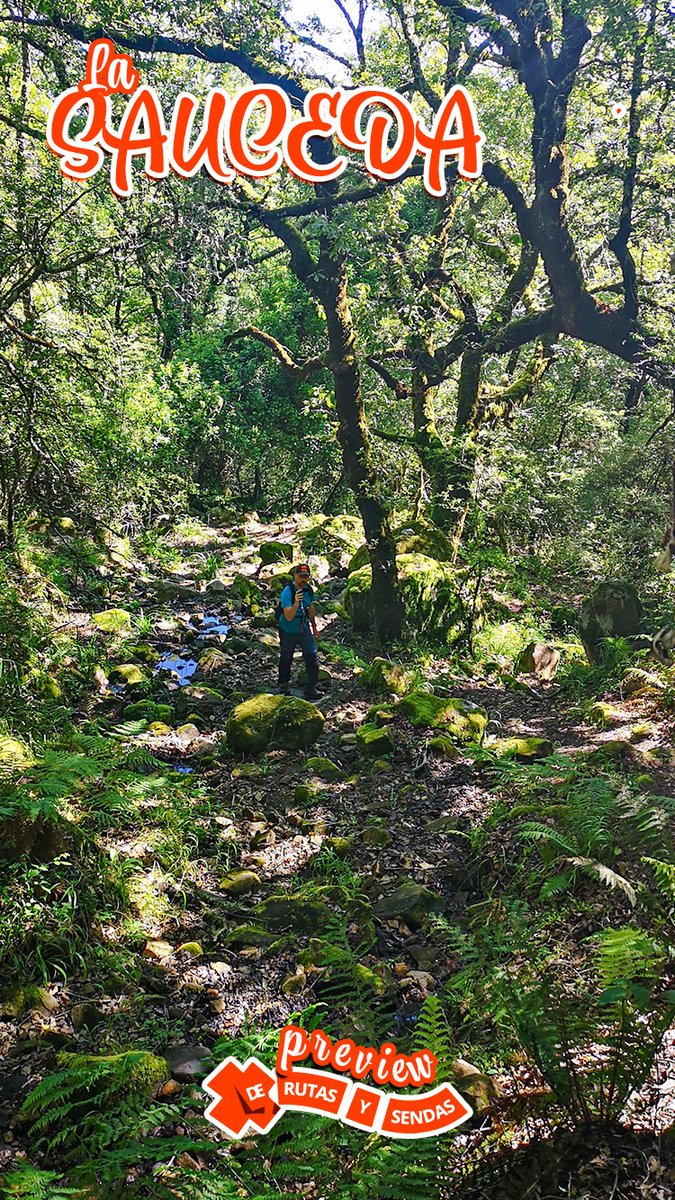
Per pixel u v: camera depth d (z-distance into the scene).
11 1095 4.43
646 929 5.07
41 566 12.58
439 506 15.02
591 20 10.95
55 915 5.58
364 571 13.70
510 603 15.72
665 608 12.78
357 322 12.77
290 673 11.41
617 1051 3.72
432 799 8.02
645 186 12.48
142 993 5.28
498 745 8.65
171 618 13.54
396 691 10.91
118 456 14.02
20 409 10.06
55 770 6.16
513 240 14.19
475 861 6.77
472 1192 3.54
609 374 18.88
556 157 10.94
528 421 18.80
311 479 26.69
